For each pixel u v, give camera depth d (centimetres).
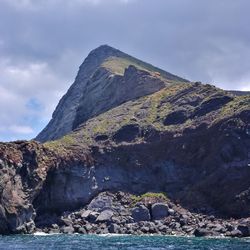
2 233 15100
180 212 17325
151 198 18225
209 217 16862
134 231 15700
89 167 19288
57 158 18325
